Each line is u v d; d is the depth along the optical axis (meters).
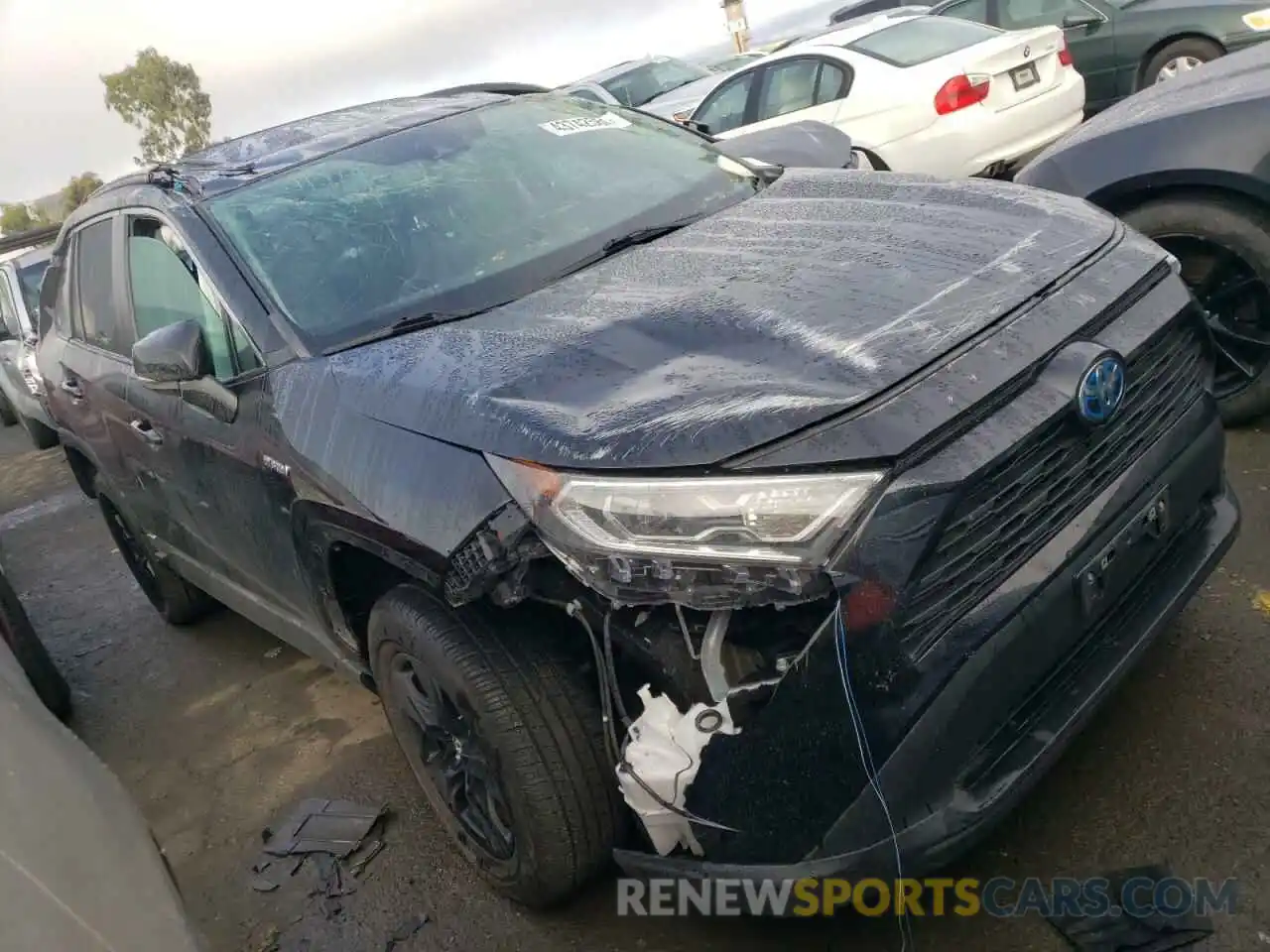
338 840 3.22
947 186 3.12
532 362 2.44
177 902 1.79
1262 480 3.72
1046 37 7.71
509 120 3.86
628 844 2.50
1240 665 2.89
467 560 2.23
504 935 2.67
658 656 2.13
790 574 1.93
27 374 8.88
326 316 3.01
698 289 2.64
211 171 3.69
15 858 1.51
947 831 2.05
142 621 5.44
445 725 2.65
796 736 2.00
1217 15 8.74
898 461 1.97
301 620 3.38
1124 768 2.66
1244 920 2.20
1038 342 2.24
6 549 7.48
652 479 2.02
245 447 3.01
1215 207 3.71
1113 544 2.28
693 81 13.19
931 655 2.00
